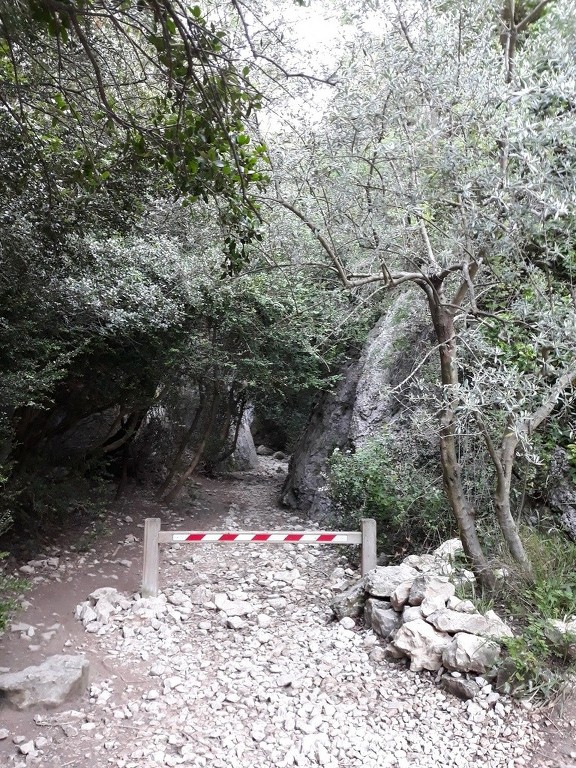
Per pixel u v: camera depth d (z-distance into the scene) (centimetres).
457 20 371
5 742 326
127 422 832
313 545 686
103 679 394
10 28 288
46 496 618
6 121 369
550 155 307
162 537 528
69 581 560
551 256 355
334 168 392
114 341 646
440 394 559
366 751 323
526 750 322
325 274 548
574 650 367
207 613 501
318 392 902
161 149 311
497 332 389
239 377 820
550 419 530
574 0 345
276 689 382
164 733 338
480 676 363
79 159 388
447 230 387
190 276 631
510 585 423
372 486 601
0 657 413
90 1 265
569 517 515
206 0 361
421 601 425
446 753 321
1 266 448
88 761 313
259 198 376
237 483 1028
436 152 357
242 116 300
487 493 530
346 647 428
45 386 493
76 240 483
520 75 324
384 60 358
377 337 782
